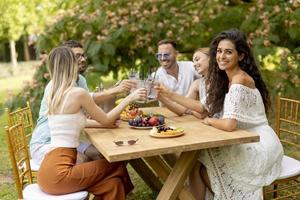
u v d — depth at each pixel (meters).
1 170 4.51
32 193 2.48
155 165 2.79
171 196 2.58
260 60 5.73
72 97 2.51
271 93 5.64
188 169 2.60
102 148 2.25
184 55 7.20
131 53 6.64
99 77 5.89
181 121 2.92
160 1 6.73
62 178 2.42
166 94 3.03
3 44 18.67
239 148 2.68
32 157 3.04
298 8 5.29
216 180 2.74
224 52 2.73
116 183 2.52
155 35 6.45
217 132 2.53
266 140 2.73
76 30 6.38
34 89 6.25
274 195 3.31
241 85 2.64
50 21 6.53
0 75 16.84
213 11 6.92
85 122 2.61
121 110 2.75
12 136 2.57
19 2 10.98
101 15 6.23
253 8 5.88
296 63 5.49
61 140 2.50
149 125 2.73
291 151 4.75
